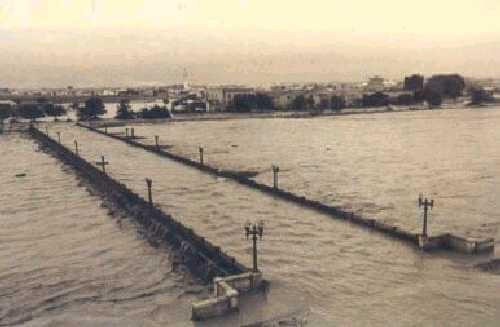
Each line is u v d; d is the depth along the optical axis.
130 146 134.50
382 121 195.00
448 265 43.06
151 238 56.56
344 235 52.69
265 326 33.31
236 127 182.12
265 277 41.66
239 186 80.31
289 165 99.44
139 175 91.25
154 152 121.56
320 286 39.47
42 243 55.84
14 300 41.09
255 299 37.50
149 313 37.75
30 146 142.38
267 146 129.00
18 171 101.75
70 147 132.62
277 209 64.75
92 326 36.06
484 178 83.25
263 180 84.44
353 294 37.78
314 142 135.38
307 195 72.50
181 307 38.53
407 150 117.69
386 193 73.06
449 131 155.00
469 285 38.69
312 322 33.53
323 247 48.97
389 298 36.84
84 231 60.19
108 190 79.94
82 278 45.47
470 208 63.69
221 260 44.97
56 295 41.88
